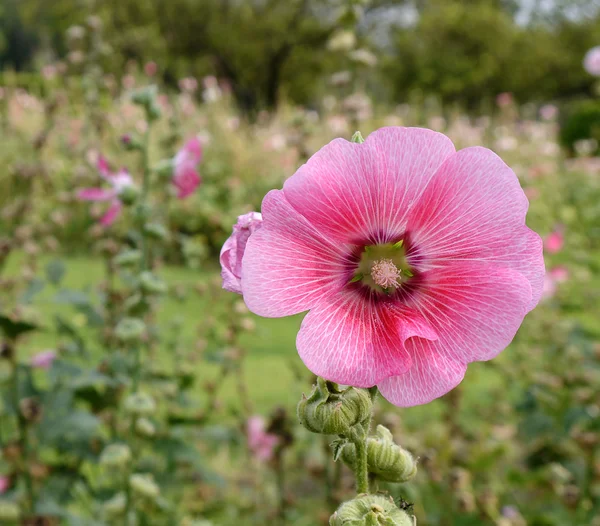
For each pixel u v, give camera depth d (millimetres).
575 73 8516
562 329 975
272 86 7109
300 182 260
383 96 5535
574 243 1564
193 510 789
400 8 7176
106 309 768
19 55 9711
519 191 261
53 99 1147
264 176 2289
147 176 684
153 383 710
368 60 833
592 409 781
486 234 267
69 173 1653
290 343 1414
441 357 264
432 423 892
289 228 265
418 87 7598
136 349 629
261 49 6898
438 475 700
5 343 662
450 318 268
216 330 901
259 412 1021
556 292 1148
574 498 716
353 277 276
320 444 722
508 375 924
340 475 723
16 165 1060
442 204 267
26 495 683
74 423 627
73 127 1672
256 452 815
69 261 1801
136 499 606
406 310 270
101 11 4395
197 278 1685
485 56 7711
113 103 1876
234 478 911
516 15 9250
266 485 898
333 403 244
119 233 922
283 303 261
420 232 273
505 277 262
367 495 253
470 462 761
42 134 1091
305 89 7055
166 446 691
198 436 819
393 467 270
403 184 267
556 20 9141
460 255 273
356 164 265
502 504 791
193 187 703
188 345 1134
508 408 936
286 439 738
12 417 741
